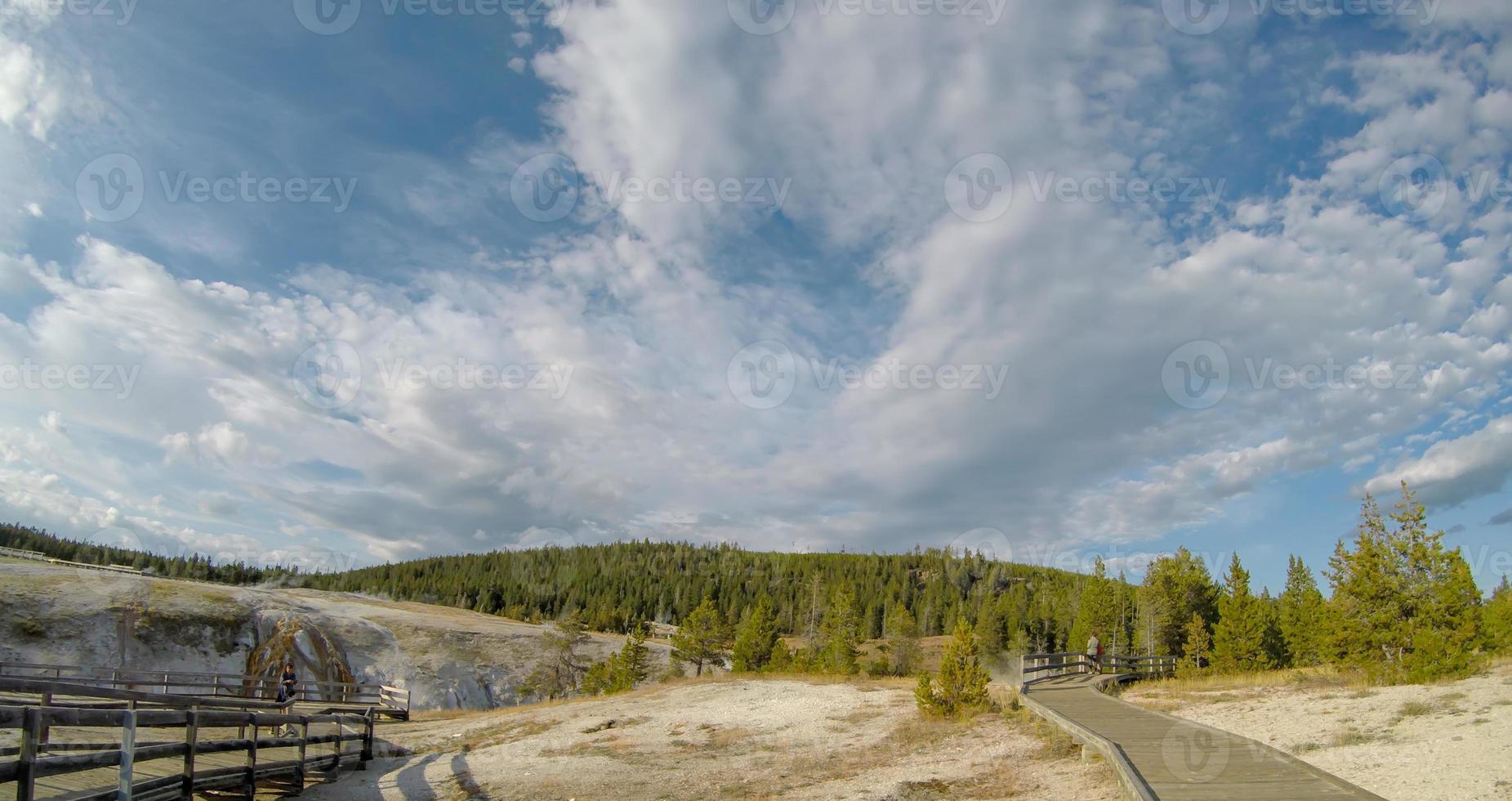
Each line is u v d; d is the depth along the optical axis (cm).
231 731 2005
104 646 5566
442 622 8419
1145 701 2288
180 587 6800
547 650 7950
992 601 8844
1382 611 2348
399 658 6950
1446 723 1454
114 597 6088
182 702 1348
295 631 4372
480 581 16200
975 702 2141
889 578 14425
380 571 17038
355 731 2633
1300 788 993
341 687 4097
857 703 2623
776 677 3616
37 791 995
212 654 6066
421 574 17250
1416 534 2378
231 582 13700
